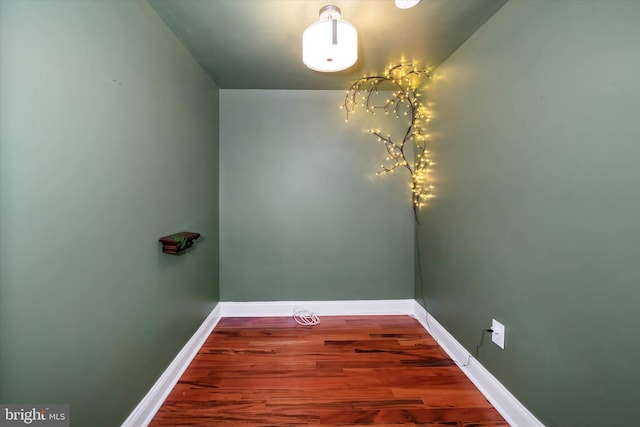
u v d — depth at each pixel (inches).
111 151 44.4
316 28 52.7
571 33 40.3
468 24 61.7
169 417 55.0
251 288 102.2
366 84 95.5
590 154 37.9
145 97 53.9
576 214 40.1
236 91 99.7
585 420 39.1
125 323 47.9
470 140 66.4
